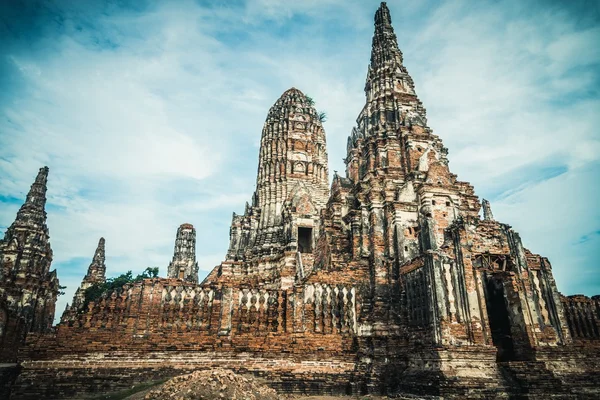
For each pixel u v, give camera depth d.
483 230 30.11
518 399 23.52
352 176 42.94
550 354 27.33
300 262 52.53
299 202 64.25
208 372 20.77
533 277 30.20
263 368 28.41
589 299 36.84
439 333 25.55
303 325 30.02
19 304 58.38
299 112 76.81
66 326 27.16
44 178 70.19
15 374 27.00
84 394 25.72
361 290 31.94
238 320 29.77
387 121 42.78
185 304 29.38
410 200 34.75
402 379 26.94
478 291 27.39
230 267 61.38
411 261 29.95
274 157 73.19
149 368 27.14
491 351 25.64
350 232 36.91
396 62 46.56
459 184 40.03
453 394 23.11
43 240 66.06
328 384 28.28
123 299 28.67
